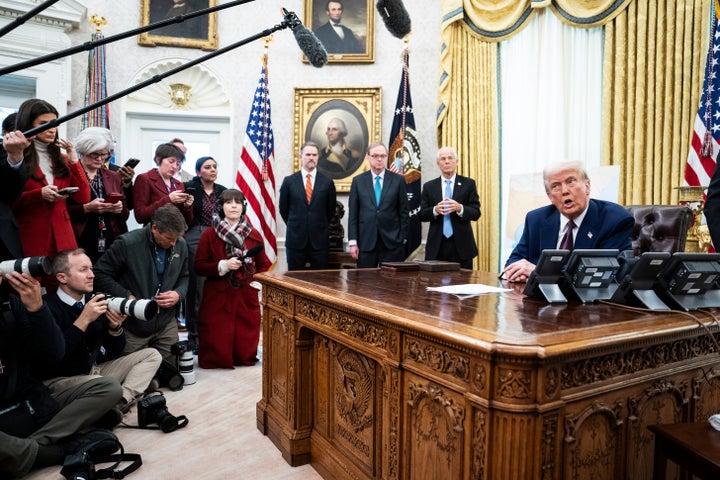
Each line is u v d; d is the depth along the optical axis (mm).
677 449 1280
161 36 5453
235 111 5668
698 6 4203
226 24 5641
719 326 1478
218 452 2326
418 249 5598
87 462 2023
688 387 1539
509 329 1271
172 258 3320
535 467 1152
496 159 5203
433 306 1622
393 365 1551
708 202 2205
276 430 2391
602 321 1390
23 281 1953
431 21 5617
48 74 5008
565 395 1194
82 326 2357
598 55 4793
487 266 5277
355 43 5656
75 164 3188
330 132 5656
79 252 2430
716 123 3963
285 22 1807
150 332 3195
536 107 5055
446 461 1367
